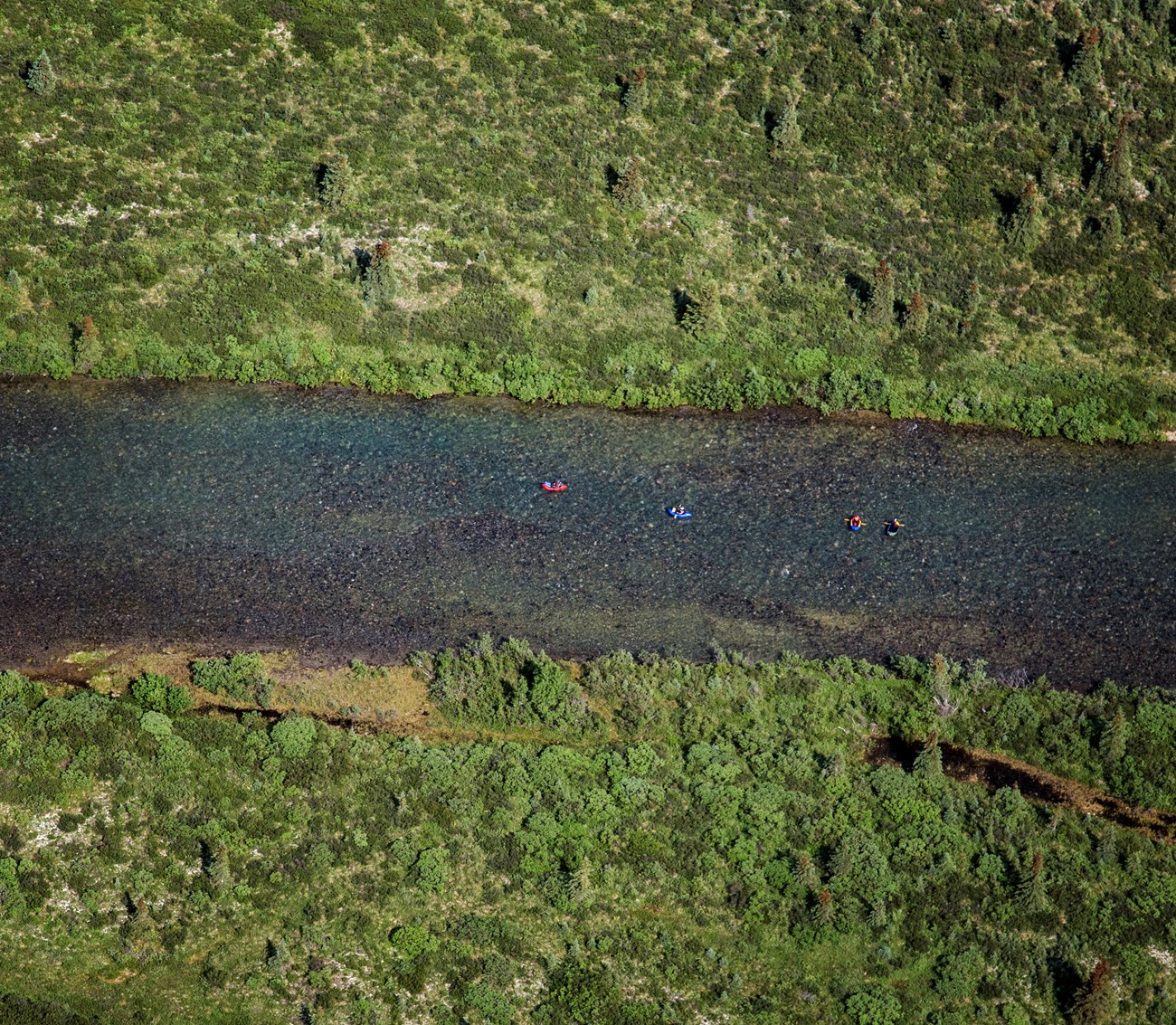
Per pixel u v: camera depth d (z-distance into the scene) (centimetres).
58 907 6944
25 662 7981
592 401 9375
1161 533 8744
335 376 9469
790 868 7062
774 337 9594
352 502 8819
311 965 6788
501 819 7225
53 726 7519
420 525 8706
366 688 7844
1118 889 7100
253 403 9344
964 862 7162
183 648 8056
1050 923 6969
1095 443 9231
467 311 9638
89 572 8431
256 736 7512
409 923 6931
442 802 7288
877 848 7131
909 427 9300
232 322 9581
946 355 9538
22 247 9825
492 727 7675
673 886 7044
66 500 8788
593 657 8050
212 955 6812
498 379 9431
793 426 9288
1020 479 9025
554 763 7419
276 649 8056
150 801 7281
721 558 8556
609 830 7200
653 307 9706
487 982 6750
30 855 7094
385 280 9638
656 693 7788
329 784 7356
